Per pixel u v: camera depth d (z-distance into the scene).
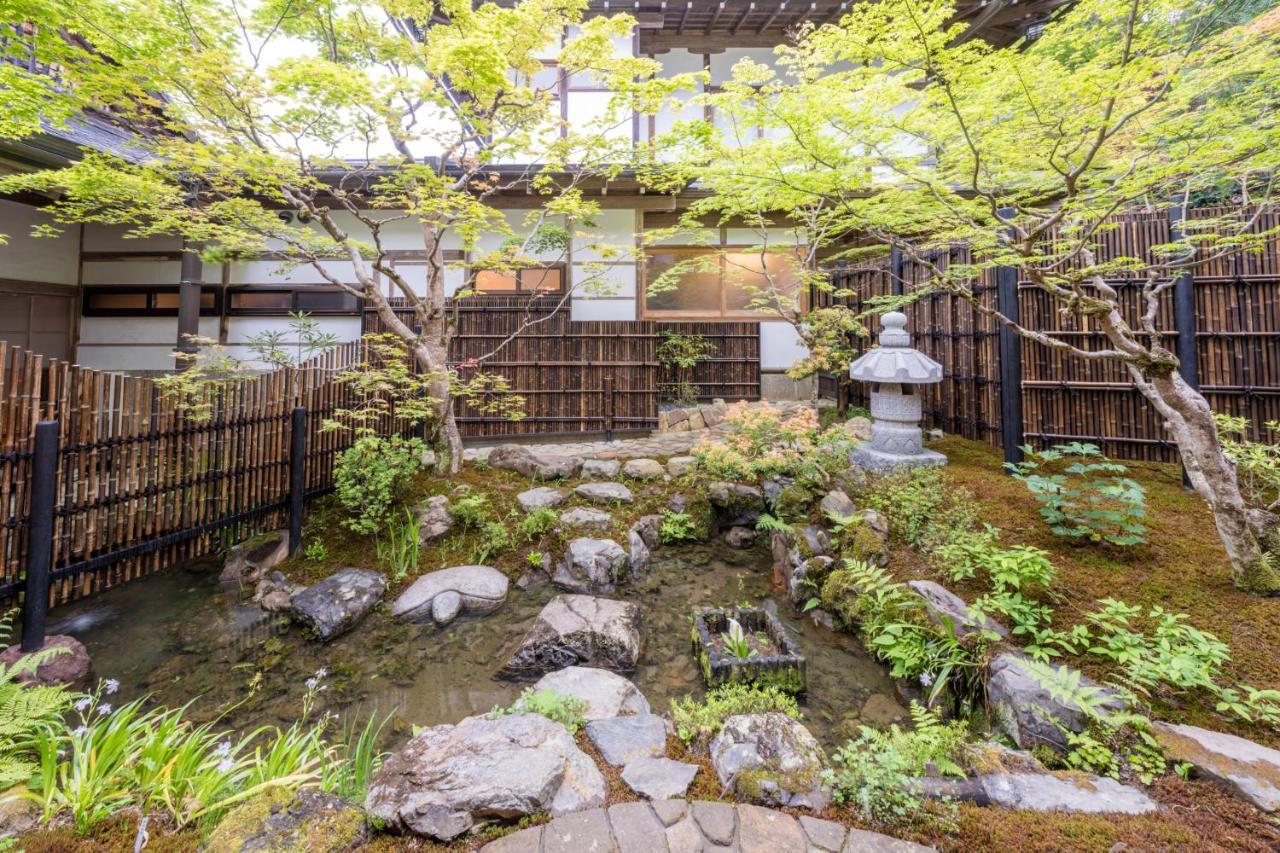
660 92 4.57
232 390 4.51
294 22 4.83
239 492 4.57
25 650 3.14
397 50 5.24
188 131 4.58
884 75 3.69
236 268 8.84
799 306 9.58
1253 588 3.04
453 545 4.94
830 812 1.93
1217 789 1.95
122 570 3.82
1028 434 5.89
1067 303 3.09
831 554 4.38
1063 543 3.76
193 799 1.93
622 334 8.56
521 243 6.76
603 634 3.51
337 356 5.77
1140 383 3.37
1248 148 2.78
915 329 7.71
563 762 2.11
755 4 8.84
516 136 4.68
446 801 1.87
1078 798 1.95
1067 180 2.71
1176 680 2.29
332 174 7.50
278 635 3.85
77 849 1.71
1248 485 3.97
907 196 5.11
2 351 3.17
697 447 5.95
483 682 3.38
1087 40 2.87
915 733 2.35
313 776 2.09
